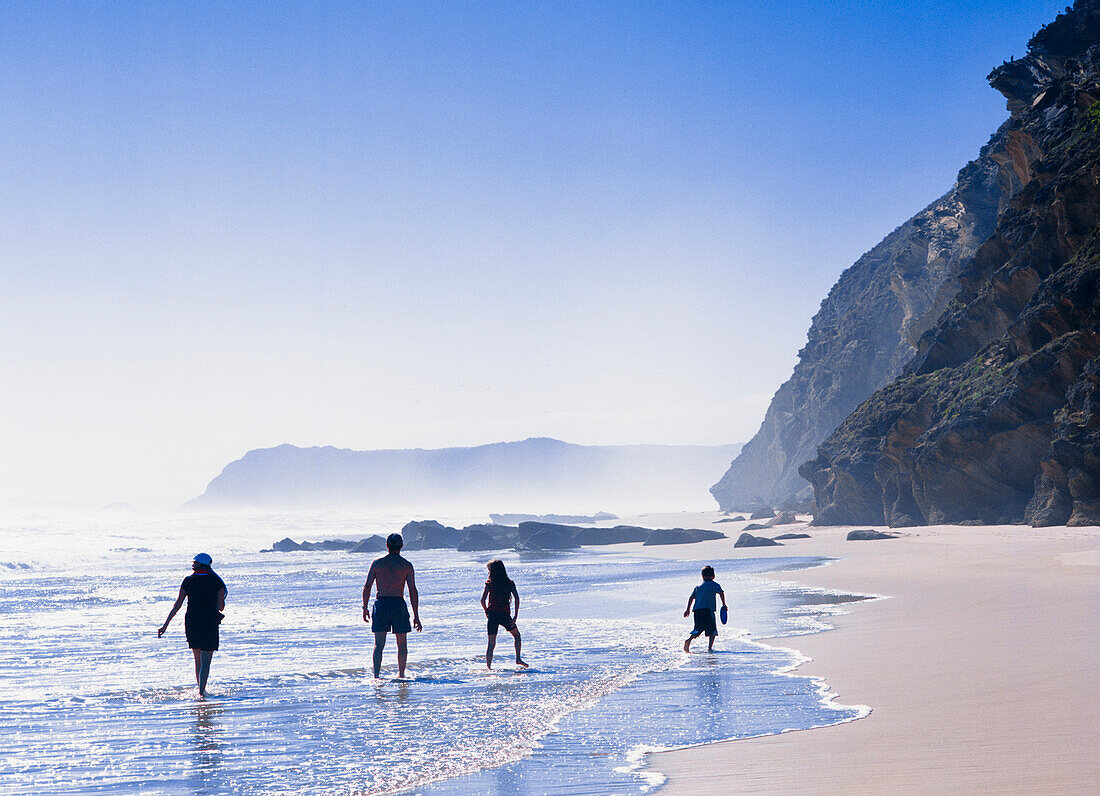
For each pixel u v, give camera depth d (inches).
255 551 3334.2
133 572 2135.8
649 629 738.8
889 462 2447.1
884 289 4643.2
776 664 495.8
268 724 374.3
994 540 1574.8
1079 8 2507.4
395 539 527.2
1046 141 2171.5
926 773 239.5
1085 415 1690.5
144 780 281.6
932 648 501.0
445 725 360.8
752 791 232.2
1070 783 218.5
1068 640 486.9
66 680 530.0
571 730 339.6
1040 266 2041.1
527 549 2933.1
